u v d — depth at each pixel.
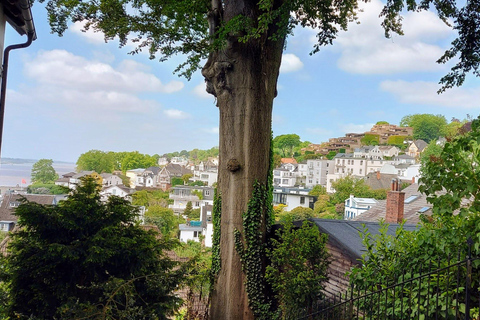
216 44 13.05
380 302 7.17
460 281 6.10
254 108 14.60
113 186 117.25
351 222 13.25
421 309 6.31
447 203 6.01
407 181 87.06
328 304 10.58
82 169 169.00
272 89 15.12
